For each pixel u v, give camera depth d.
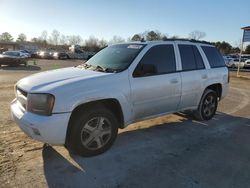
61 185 3.27
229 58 32.03
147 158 4.08
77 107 3.81
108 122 4.16
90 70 4.50
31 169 3.62
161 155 4.21
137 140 4.82
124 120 4.35
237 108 7.77
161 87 4.81
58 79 3.96
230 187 3.35
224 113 7.07
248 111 7.40
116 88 4.12
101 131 4.10
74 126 3.82
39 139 3.62
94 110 3.96
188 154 4.27
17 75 15.66
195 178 3.54
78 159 3.96
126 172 3.64
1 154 4.04
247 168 3.87
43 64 29.14
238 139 5.04
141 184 3.36
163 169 3.75
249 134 5.34
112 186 3.30
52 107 3.55
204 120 6.18
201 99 5.92
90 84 3.88
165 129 5.51
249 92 11.39
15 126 5.33
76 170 3.64
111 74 4.17
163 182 3.42
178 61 5.28
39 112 3.61
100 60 4.94
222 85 6.46
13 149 4.23
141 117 4.71
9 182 3.29
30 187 3.21
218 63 6.46
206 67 5.97
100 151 4.14
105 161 3.94
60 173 3.55
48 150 4.23
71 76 4.10
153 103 4.75
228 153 4.36
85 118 3.87
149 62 4.70
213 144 4.74
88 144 3.99
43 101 3.57
